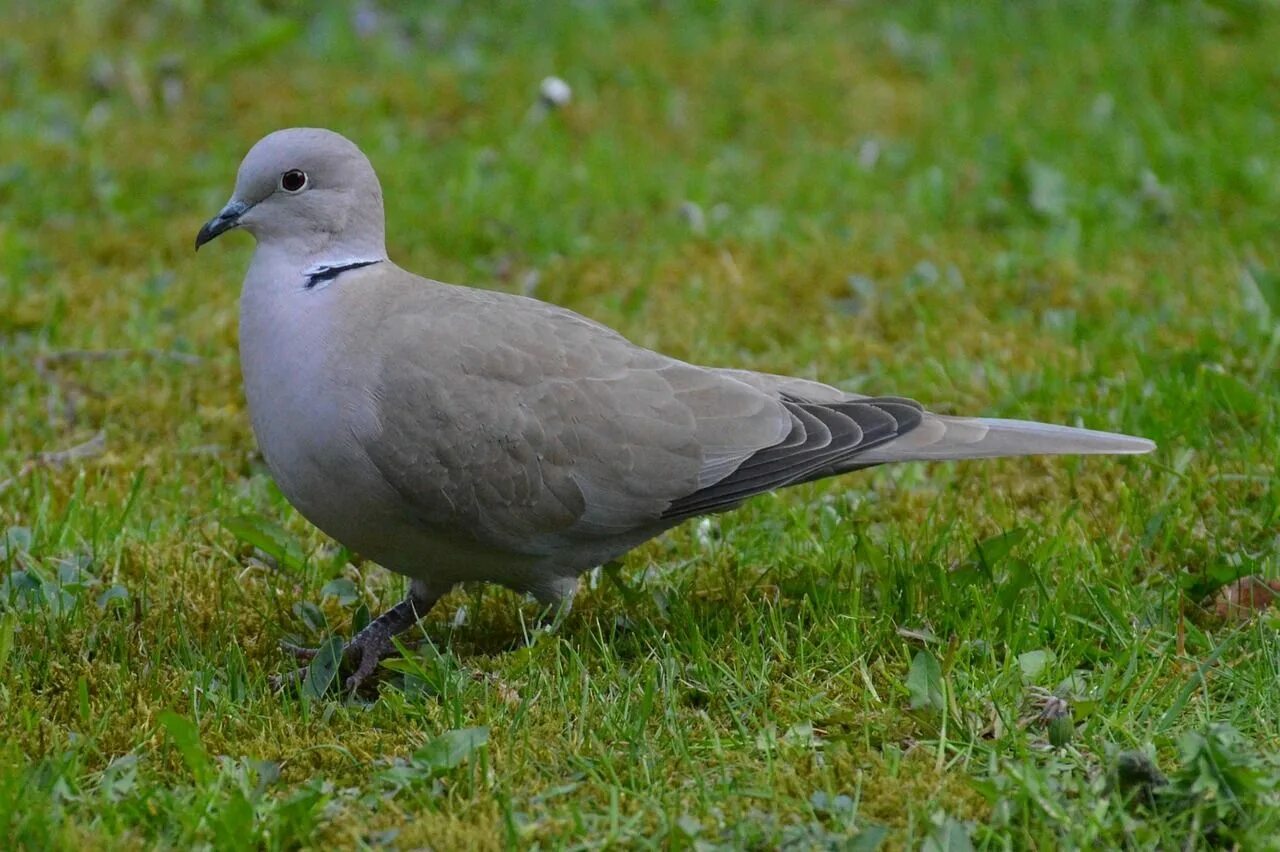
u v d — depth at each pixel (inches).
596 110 756.6
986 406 501.4
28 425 493.7
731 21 870.4
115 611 388.5
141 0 849.5
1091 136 708.7
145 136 723.4
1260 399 466.3
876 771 313.3
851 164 694.5
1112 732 326.6
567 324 373.4
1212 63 783.7
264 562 420.5
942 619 374.0
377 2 878.4
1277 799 296.5
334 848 291.9
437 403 350.9
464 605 405.7
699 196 667.4
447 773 313.3
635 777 312.0
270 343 362.6
